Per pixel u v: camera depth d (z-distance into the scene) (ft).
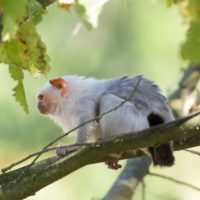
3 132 52.39
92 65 59.62
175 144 30.07
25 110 26.89
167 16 59.67
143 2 60.70
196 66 43.27
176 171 55.21
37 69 27.09
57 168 28.14
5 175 28.76
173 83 43.47
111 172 53.26
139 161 39.32
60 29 59.82
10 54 25.77
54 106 36.32
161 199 43.88
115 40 60.95
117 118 32.53
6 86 54.29
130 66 59.77
